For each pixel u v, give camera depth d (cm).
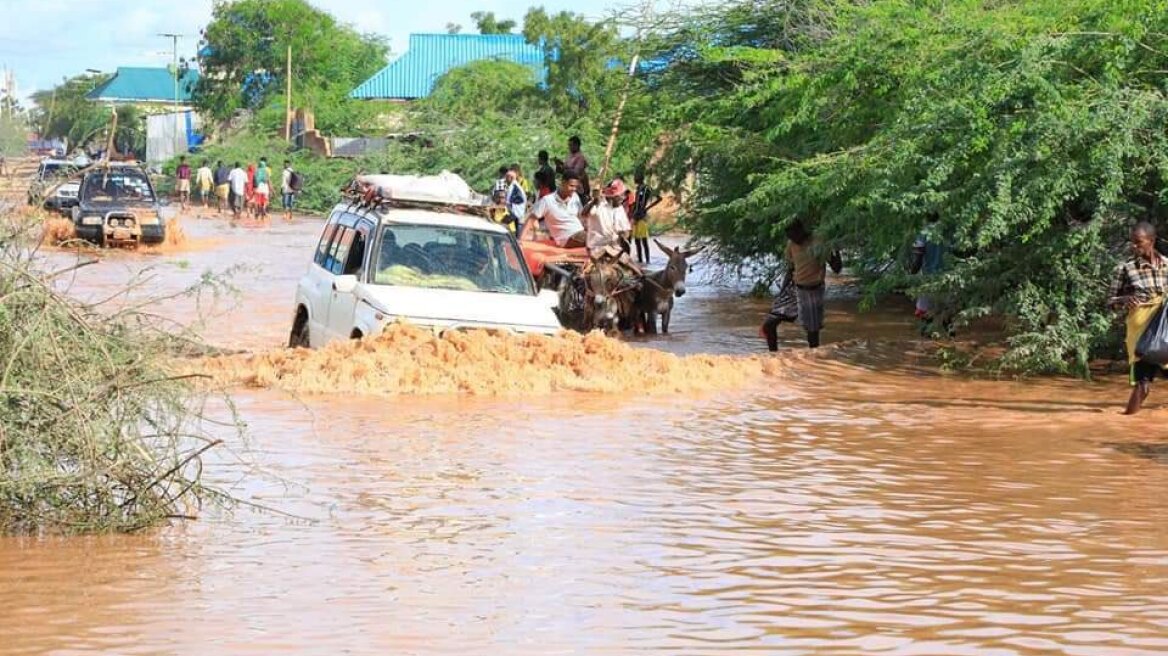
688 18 3212
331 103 9794
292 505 1172
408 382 1762
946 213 2048
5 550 1023
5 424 1048
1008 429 1633
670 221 5481
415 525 1115
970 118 1984
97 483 1075
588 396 1797
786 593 948
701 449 1470
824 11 2956
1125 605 933
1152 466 1418
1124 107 1925
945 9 2269
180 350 1191
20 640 817
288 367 1797
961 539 1110
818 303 2328
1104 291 2002
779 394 1880
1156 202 2045
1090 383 2017
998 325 2598
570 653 813
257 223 6569
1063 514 1203
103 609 880
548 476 1309
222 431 1475
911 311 3055
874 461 1428
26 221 1111
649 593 941
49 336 1052
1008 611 916
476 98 7738
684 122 2947
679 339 2589
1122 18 2009
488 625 862
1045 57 2006
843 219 2175
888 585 973
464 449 1423
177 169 8812
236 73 10719
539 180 2786
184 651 803
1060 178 1905
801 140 2727
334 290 2016
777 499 1239
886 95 2344
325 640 827
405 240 1991
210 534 1076
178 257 4212
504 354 1838
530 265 2578
